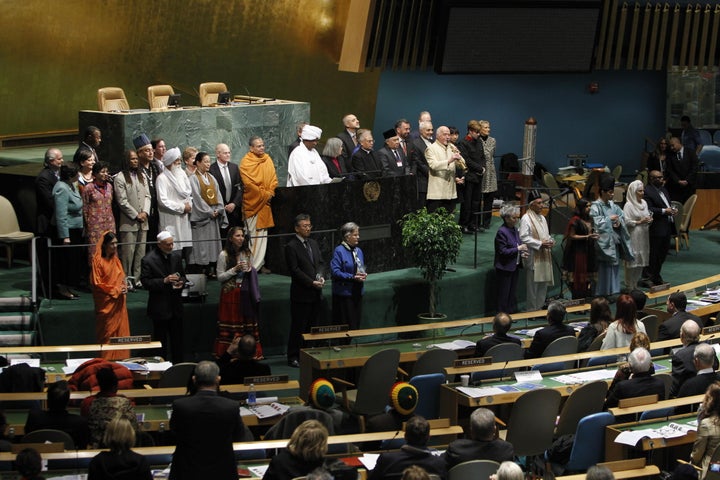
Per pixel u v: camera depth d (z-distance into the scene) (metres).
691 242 18.98
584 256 14.48
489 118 23.14
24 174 14.71
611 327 10.98
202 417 7.05
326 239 14.06
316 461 6.76
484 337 11.53
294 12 19.94
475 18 17.23
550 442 9.23
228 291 12.11
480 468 7.37
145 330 12.58
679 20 19.03
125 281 11.78
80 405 9.03
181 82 19.88
